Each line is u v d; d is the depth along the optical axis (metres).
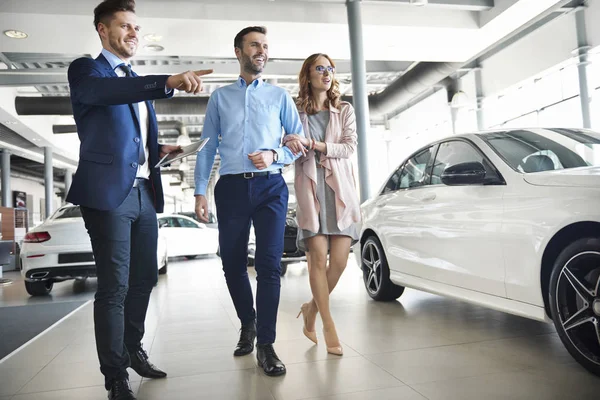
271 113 2.24
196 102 10.99
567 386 1.72
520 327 2.64
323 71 2.40
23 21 6.11
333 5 6.76
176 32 6.70
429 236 2.86
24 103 10.32
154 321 3.36
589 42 6.79
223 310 3.70
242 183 2.17
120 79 1.59
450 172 2.52
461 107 9.92
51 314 3.89
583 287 1.81
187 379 2.01
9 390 1.96
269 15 6.55
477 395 1.67
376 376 1.92
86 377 2.11
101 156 1.70
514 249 2.15
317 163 2.38
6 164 15.09
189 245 9.77
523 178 2.22
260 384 1.89
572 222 1.85
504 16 6.75
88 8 6.03
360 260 3.89
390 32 7.12
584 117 6.81
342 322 2.97
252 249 6.49
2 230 10.07
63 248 4.91
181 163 22.12
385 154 14.35
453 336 2.51
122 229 1.77
